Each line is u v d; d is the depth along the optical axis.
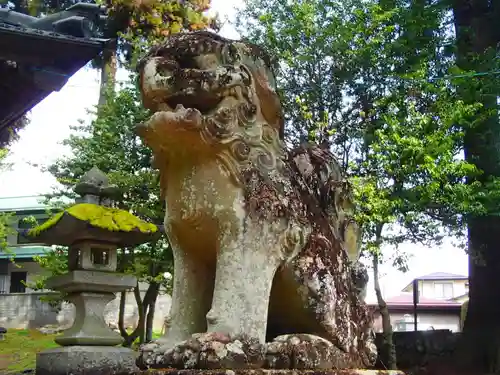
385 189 7.99
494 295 10.30
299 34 9.44
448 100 8.34
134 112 10.37
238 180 2.57
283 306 2.77
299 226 2.70
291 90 9.36
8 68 4.31
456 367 10.04
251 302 2.47
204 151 2.56
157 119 2.46
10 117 4.75
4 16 4.12
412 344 10.45
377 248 7.77
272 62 2.95
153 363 2.43
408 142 7.64
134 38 11.84
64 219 4.99
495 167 9.39
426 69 8.77
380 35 8.86
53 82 4.23
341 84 9.26
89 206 5.18
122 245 5.43
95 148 10.45
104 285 5.17
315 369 2.47
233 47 2.71
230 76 2.62
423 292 25.48
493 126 9.27
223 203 2.54
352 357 2.84
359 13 8.95
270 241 2.59
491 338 10.09
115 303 16.06
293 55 9.45
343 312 2.85
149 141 2.62
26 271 19.23
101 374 4.95
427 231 9.80
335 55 9.10
